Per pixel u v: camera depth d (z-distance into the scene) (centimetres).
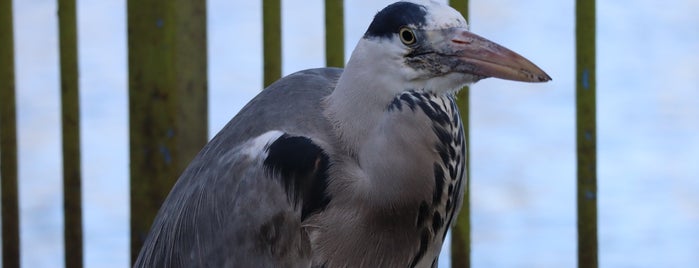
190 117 784
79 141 820
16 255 859
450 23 608
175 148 780
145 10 773
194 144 788
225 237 638
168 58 773
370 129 624
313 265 635
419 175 625
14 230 856
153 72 777
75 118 814
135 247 799
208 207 647
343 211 629
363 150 627
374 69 619
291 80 671
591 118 766
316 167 627
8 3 833
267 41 782
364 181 627
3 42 837
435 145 624
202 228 648
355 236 632
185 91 780
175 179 783
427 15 607
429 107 620
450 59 606
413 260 654
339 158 630
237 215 634
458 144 638
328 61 783
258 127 651
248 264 634
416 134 620
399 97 618
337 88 639
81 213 828
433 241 655
